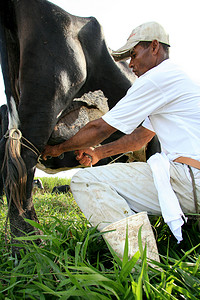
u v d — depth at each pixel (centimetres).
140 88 217
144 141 286
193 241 242
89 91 314
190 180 212
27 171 245
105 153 282
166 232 264
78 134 240
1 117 341
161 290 151
